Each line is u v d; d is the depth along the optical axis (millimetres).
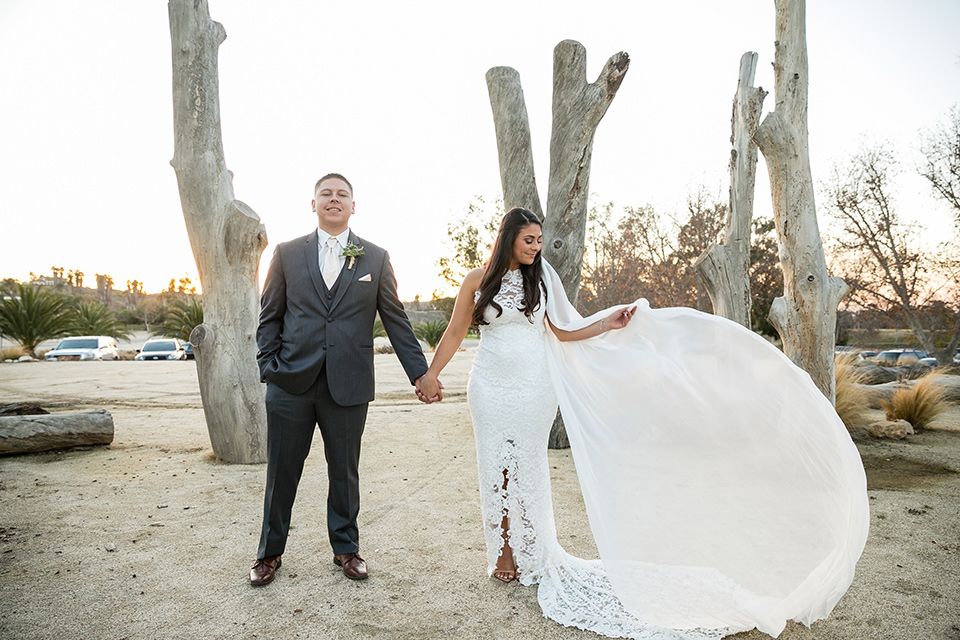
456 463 5672
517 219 3068
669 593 2588
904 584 2973
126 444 6438
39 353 25828
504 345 3107
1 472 5160
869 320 25203
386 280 3217
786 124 6395
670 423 2865
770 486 2707
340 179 3100
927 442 6883
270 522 2986
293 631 2504
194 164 5449
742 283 7137
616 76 6086
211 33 5531
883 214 21875
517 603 2801
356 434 3072
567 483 4961
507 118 6508
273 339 3035
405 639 2455
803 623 2574
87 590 2871
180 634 2469
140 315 71250
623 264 23688
